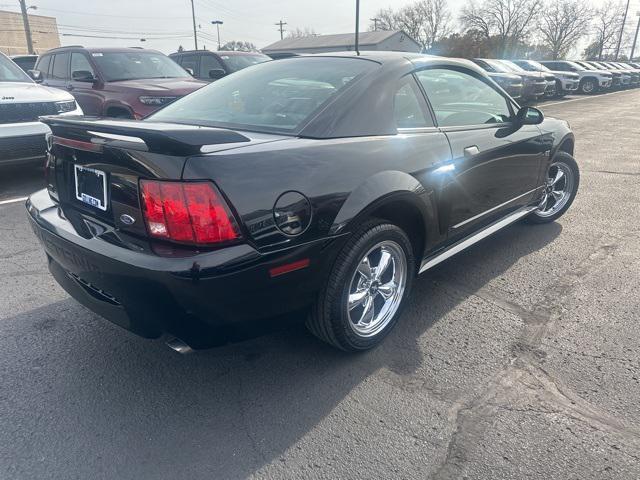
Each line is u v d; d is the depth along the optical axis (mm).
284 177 2070
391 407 2287
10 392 2363
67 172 2416
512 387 2422
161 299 1950
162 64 8492
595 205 5508
